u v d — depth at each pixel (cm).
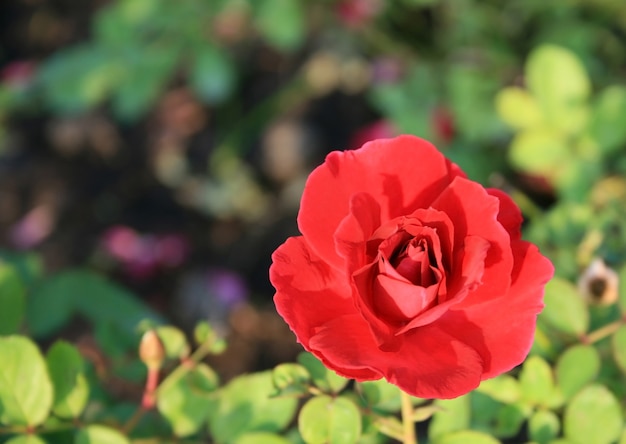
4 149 97
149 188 94
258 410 43
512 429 43
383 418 42
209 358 80
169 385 44
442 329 36
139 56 71
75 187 94
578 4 78
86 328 80
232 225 91
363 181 37
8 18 107
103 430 42
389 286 35
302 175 92
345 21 88
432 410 40
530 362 43
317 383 41
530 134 55
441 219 35
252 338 81
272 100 96
